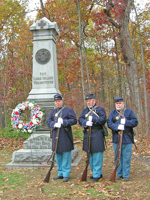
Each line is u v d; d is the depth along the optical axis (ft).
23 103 19.45
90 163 15.61
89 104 15.70
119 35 37.65
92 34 44.04
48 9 46.68
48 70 23.08
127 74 38.27
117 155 14.90
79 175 16.80
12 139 31.55
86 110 15.92
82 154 24.39
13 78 43.52
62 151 15.33
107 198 12.10
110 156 23.22
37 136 20.75
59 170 15.99
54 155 15.19
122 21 35.63
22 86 55.31
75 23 46.68
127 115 15.30
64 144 15.43
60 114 15.96
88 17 42.73
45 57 23.15
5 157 23.18
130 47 36.27
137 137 31.83
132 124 14.85
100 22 38.96
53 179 15.83
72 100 47.55
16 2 47.16
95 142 15.02
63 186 14.23
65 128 15.64
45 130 21.67
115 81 47.42
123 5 32.73
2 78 47.75
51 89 22.71
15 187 14.38
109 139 31.83
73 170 18.22
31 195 12.87
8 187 14.35
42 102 22.20
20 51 53.06
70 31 47.01
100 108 15.47
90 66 59.36
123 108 15.53
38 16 49.47
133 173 16.94
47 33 23.30
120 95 45.42
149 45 44.78
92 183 14.65
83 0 40.73
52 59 23.15
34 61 23.36
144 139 30.78
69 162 15.64
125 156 15.06
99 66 65.82
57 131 15.29
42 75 23.09
